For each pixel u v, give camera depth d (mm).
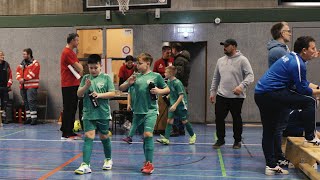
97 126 4844
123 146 6727
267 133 4617
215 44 10406
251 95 10281
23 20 11328
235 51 6215
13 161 5484
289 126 5379
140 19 10703
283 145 5590
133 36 10750
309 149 4410
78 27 11016
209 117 10523
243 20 10258
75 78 7215
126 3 10156
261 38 10195
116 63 10867
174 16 10523
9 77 10641
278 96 4352
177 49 8055
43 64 11273
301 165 4766
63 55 7066
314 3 9961
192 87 10656
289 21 10055
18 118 10625
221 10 10328
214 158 5707
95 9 10594
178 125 8109
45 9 11242
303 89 4320
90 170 4801
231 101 6297
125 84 4750
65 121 7383
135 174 4723
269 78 4438
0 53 10523
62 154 6004
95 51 10984
